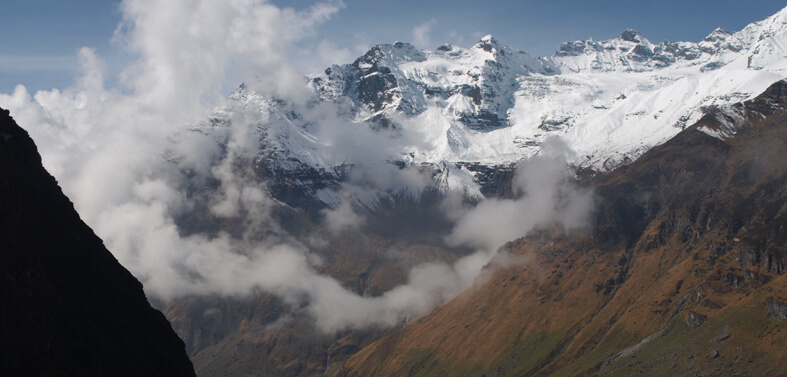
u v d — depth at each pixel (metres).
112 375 137.62
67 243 143.50
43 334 129.00
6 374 120.19
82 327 137.25
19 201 133.88
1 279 126.12
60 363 129.00
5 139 133.75
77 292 140.88
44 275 134.75
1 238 128.88
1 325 123.69
